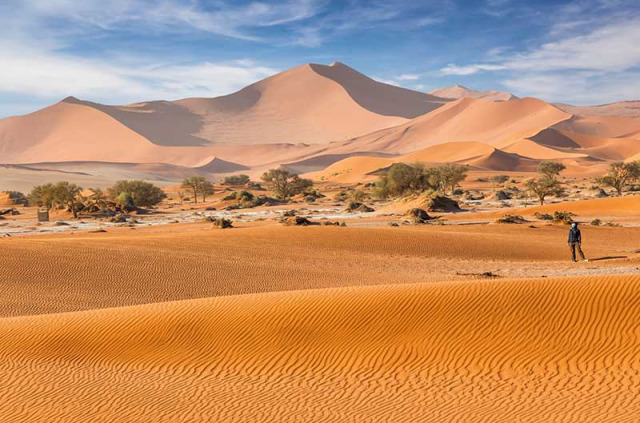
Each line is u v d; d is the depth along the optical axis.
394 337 14.91
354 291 17.58
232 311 17.33
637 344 13.05
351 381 13.30
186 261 37.12
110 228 76.88
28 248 38.12
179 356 15.51
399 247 44.69
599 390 11.52
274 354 15.02
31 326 18.17
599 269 32.31
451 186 154.12
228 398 12.84
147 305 19.45
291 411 11.95
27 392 13.65
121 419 11.95
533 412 10.88
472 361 13.47
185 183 156.50
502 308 15.21
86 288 30.00
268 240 46.50
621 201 79.25
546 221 66.50
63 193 110.94
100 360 15.70
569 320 14.30
